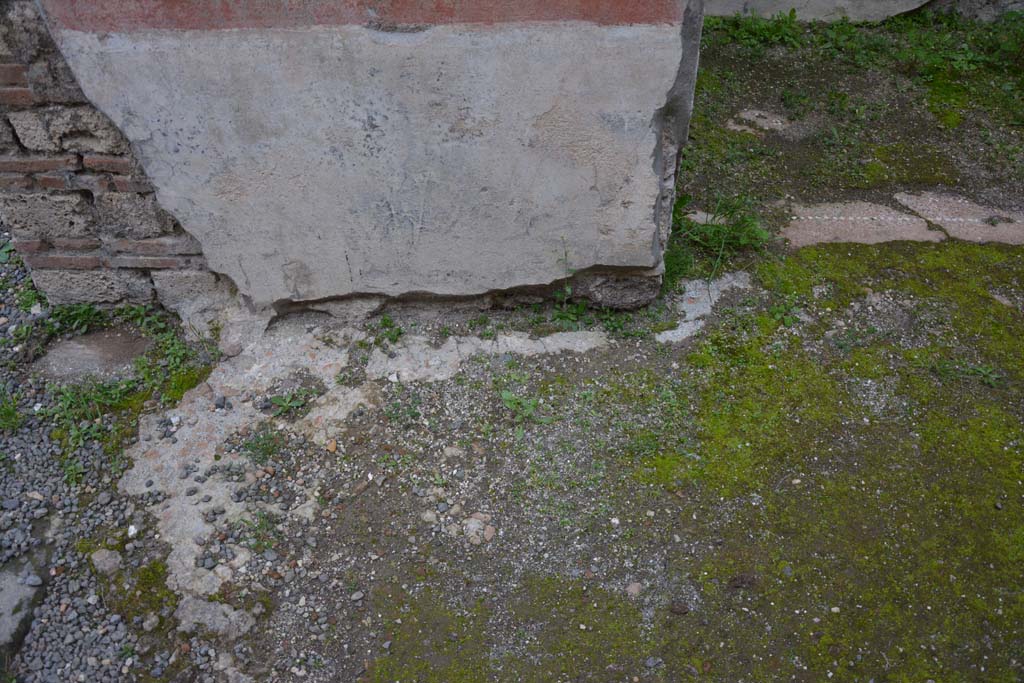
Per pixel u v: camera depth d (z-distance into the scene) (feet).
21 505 10.06
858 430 11.05
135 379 11.58
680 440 10.84
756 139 16.70
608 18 9.59
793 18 20.12
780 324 12.38
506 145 10.53
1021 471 10.62
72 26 9.49
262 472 10.47
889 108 17.74
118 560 9.51
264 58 9.77
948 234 14.33
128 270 11.96
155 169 10.63
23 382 11.57
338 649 8.98
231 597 9.25
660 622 9.14
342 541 9.84
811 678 8.70
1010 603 9.33
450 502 10.21
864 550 9.66
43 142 10.60
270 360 11.84
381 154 10.55
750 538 9.77
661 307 12.57
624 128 10.45
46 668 8.80
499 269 11.72
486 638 9.05
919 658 8.86
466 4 9.46
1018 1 20.34
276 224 11.14
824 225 14.40
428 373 11.68
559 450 10.74
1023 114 17.49
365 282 11.80
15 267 13.14
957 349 12.21
